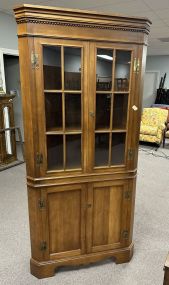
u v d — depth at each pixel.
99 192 1.65
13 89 5.15
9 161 4.00
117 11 3.68
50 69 1.35
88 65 1.38
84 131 1.50
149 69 8.61
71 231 1.68
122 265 1.85
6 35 4.07
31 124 1.39
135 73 1.46
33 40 1.26
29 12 1.20
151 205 2.78
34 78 1.32
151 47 6.87
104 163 1.61
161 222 2.44
